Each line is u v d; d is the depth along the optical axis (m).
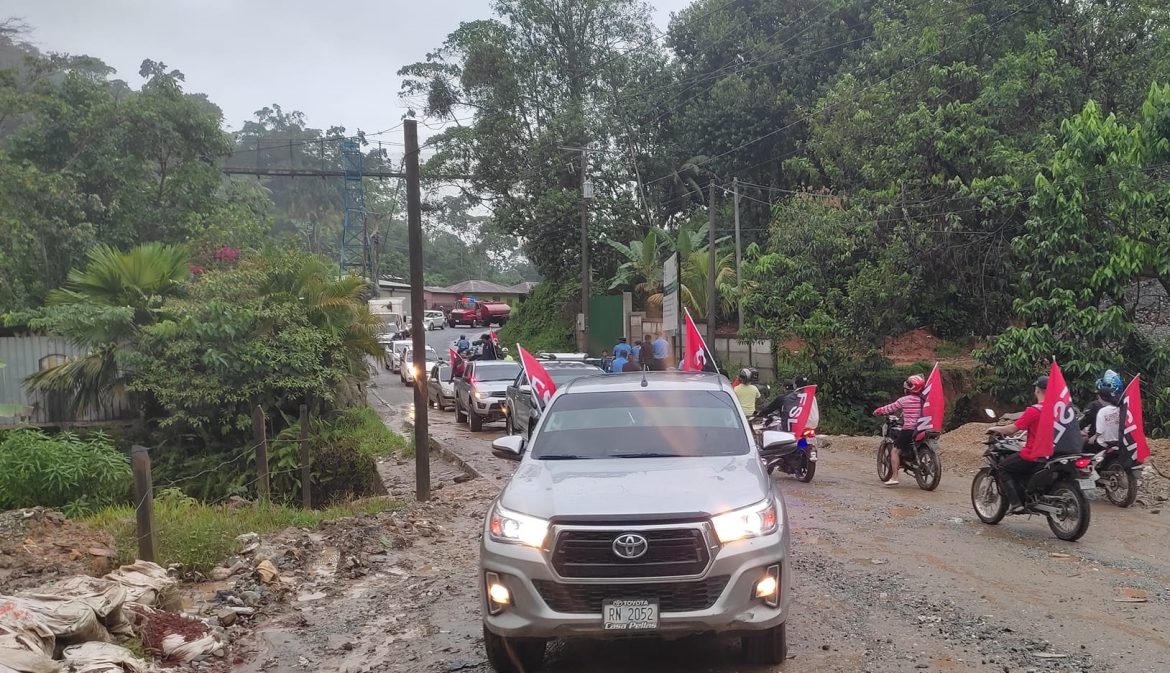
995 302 20.36
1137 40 19.48
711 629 4.73
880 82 23.83
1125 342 15.41
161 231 33.56
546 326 42.19
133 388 17.42
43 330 20.50
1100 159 14.63
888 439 12.23
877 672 5.07
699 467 5.58
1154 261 14.10
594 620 4.72
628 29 40.69
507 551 4.93
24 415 19.47
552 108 40.50
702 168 37.31
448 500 11.45
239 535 9.00
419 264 11.71
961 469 13.55
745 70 36.47
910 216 19.98
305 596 7.40
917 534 8.82
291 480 17.23
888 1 26.98
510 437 6.60
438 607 6.85
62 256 29.97
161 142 33.59
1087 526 8.22
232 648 6.07
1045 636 5.65
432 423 23.23
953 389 21.59
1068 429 8.36
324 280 20.77
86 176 32.16
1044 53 19.08
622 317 35.59
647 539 4.73
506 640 5.15
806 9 36.34
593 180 39.62
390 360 42.31
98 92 33.44
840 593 6.72
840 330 20.53
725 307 31.72
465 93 41.00
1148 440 13.22
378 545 8.78
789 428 12.36
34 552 8.01
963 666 5.14
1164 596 6.53
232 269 20.83
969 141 19.34
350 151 56.16
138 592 6.32
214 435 18.39
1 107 31.12
